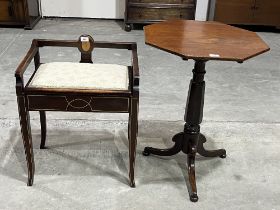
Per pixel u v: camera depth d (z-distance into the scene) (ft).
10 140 7.27
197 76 5.95
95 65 6.18
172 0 14.42
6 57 11.57
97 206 5.71
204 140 6.70
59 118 8.17
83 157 6.86
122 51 12.59
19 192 5.93
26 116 5.52
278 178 6.56
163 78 10.68
